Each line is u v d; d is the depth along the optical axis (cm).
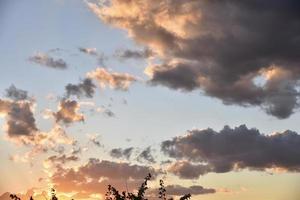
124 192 3194
